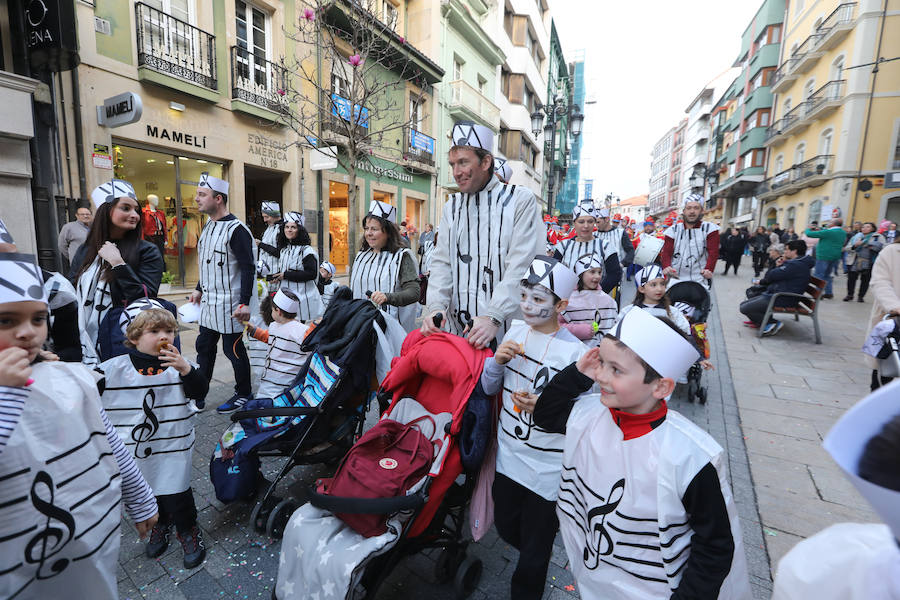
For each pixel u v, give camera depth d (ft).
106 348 7.98
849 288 35.29
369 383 9.65
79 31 22.82
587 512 4.94
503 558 7.84
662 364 4.19
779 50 88.84
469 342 6.80
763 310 23.70
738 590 4.11
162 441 7.10
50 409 3.92
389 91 44.14
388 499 5.56
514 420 6.37
